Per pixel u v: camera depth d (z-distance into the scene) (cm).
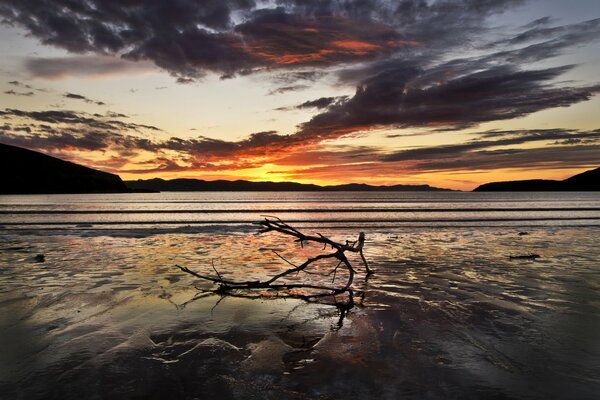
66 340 545
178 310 712
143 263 1191
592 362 483
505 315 682
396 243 1755
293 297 829
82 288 857
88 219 3272
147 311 697
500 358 496
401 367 467
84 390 404
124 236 1966
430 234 2164
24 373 440
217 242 1758
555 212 4906
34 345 524
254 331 600
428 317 673
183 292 848
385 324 637
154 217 3678
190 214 4294
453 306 743
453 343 548
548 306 739
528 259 1307
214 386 415
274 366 468
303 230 2380
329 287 907
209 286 910
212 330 602
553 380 434
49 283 903
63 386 411
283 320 661
